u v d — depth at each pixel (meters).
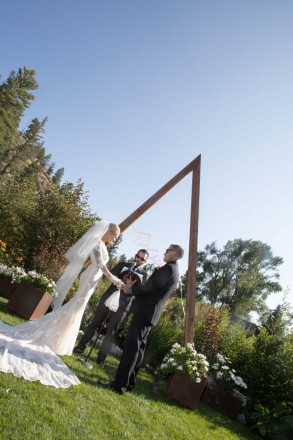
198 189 6.65
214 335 6.48
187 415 4.32
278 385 5.75
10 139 50.88
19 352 3.35
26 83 51.22
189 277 6.07
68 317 4.07
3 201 10.03
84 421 2.59
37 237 9.27
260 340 6.42
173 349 5.13
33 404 2.46
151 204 6.76
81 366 4.11
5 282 6.55
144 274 5.36
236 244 36.44
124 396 3.77
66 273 4.31
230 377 5.66
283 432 4.77
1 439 1.89
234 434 4.45
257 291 34.41
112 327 4.80
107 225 4.53
